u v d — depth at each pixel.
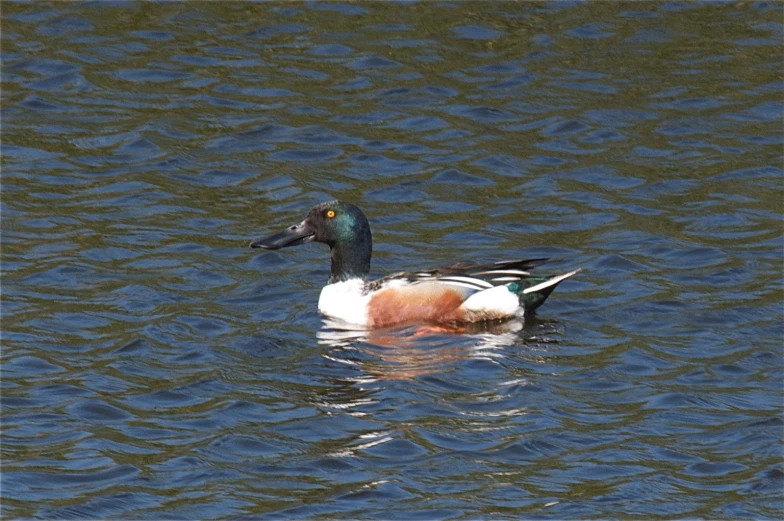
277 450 12.60
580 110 23.06
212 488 11.91
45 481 12.06
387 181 20.69
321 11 27.06
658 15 26.80
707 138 22.14
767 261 17.70
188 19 26.80
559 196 20.12
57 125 22.70
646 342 15.13
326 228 16.58
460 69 24.55
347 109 23.16
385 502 11.63
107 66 24.84
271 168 21.19
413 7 27.19
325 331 15.71
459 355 14.85
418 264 17.94
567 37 25.83
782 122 22.72
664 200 19.98
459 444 12.65
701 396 13.70
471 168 21.08
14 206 19.72
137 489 11.91
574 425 13.05
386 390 13.85
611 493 11.78
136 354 14.89
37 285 17.00
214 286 17.12
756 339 15.20
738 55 25.20
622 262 17.69
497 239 18.70
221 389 13.94
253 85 24.09
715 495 11.77
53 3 27.42
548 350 14.97
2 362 14.68
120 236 18.75
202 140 22.14
